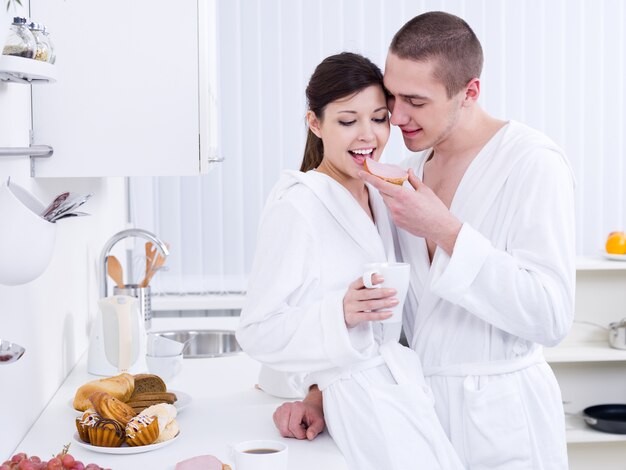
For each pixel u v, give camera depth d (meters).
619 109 3.94
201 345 2.66
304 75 3.77
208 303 3.68
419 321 1.55
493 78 3.89
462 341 1.51
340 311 1.35
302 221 1.40
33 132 1.70
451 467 1.41
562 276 1.42
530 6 3.88
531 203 1.46
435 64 1.45
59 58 1.70
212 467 1.25
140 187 3.69
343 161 1.46
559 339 1.47
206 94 1.76
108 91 1.71
